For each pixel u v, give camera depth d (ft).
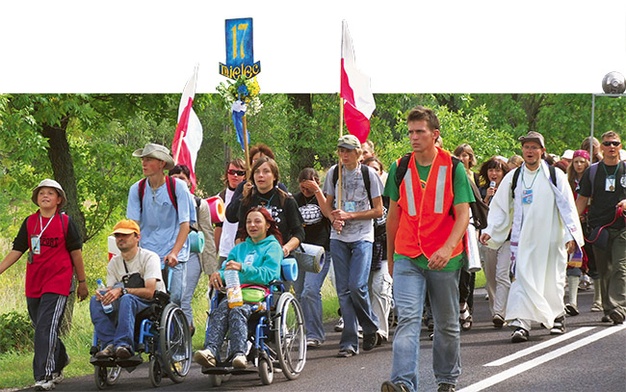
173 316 39.63
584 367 39.63
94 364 37.96
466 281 51.24
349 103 52.70
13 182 79.71
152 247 42.52
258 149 49.42
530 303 47.16
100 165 82.38
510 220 50.06
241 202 42.14
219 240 52.54
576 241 47.83
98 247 90.89
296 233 42.14
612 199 51.08
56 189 40.42
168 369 38.60
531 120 163.43
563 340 46.68
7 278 89.45
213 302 38.65
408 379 30.86
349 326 44.60
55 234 40.01
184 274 42.80
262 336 38.11
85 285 40.96
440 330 31.78
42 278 39.96
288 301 38.99
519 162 60.95
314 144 104.53
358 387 36.88
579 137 158.61
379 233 47.73
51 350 39.22
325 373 40.16
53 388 39.01
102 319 38.40
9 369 43.98
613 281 51.67
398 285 31.50
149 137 103.55
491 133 114.93
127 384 39.55
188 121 56.49
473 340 47.73
